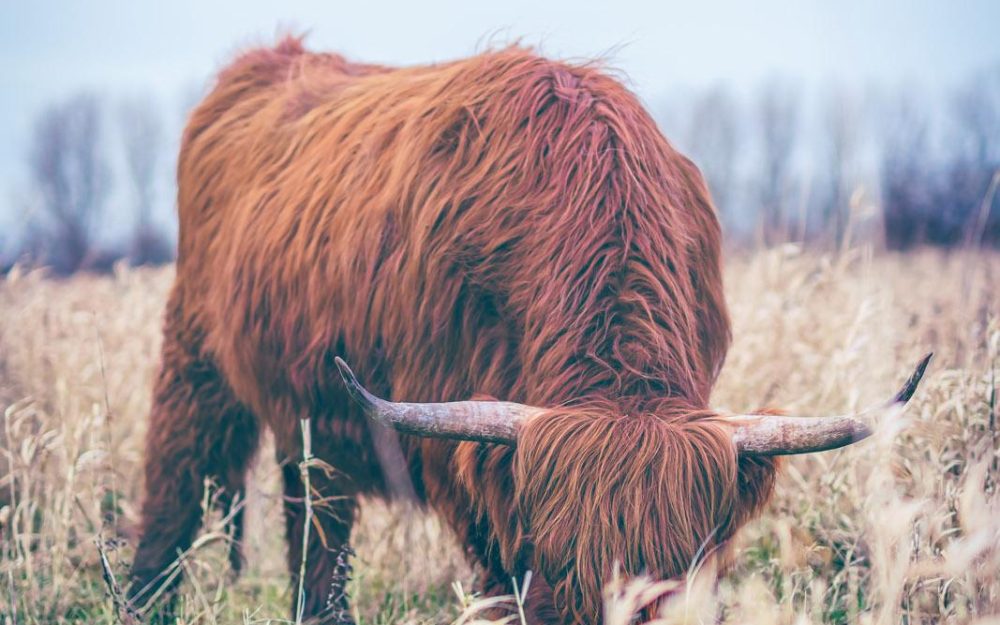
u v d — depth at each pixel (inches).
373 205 172.1
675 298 145.5
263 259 193.5
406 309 162.7
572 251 146.6
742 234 430.3
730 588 140.0
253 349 195.2
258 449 220.7
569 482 123.7
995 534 133.0
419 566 196.9
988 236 324.2
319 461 157.6
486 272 154.0
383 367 170.9
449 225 157.9
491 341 154.4
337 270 176.2
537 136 156.3
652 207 150.5
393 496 186.5
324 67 233.5
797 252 256.8
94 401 251.8
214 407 215.8
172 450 216.2
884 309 206.1
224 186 219.8
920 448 172.4
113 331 290.2
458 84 170.6
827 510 177.5
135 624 162.2
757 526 182.5
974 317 223.1
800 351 231.1
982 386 173.5
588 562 121.3
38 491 207.3
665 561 120.0
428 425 129.9
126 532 222.4
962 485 158.9
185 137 237.9
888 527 127.0
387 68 232.1
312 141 200.8
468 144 162.2
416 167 165.3
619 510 121.1
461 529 163.6
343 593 170.6
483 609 158.6
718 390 222.8
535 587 135.3
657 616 119.6
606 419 127.3
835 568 172.7
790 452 128.5
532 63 166.6
